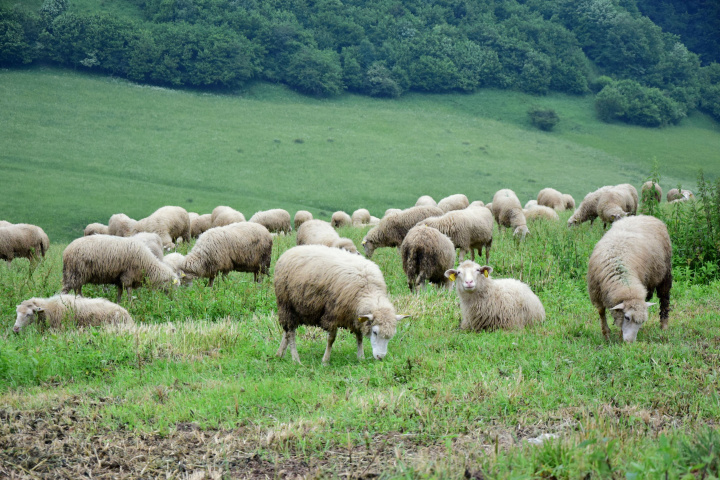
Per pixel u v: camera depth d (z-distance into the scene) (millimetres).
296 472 5254
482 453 5184
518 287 10359
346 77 107188
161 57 97875
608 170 84125
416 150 86875
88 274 12656
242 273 15797
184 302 12438
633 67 123062
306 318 8461
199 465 5430
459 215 14547
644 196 16734
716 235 13516
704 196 13984
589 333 9359
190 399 6973
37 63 94812
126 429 6227
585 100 113500
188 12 111688
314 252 8523
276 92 103125
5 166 65188
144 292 13203
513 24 127875
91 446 5809
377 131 93375
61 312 10758
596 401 6250
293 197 67188
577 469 4504
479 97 111000
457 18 133875
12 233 18016
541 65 115375
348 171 77188
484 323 10008
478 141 92688
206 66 98688
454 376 7352
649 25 130000
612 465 4570
